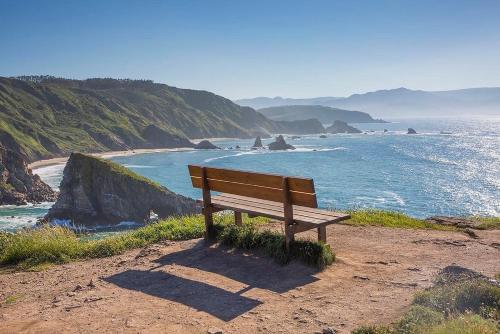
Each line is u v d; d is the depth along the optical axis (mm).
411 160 140875
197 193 96125
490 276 6938
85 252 9922
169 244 9656
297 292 6543
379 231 10961
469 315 5211
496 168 118562
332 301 6160
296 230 7762
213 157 181500
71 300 6672
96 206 80000
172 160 176125
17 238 10312
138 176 80625
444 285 6117
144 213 78438
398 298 6176
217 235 9344
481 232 11641
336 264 7766
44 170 155375
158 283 7199
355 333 5043
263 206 8812
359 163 134375
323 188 89250
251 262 7914
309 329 5312
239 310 5973
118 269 8234
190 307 6141
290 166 130500
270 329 5355
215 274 7469
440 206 70375
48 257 9570
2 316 6246
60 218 79250
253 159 158875
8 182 100812
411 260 8195
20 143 181625
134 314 5957
